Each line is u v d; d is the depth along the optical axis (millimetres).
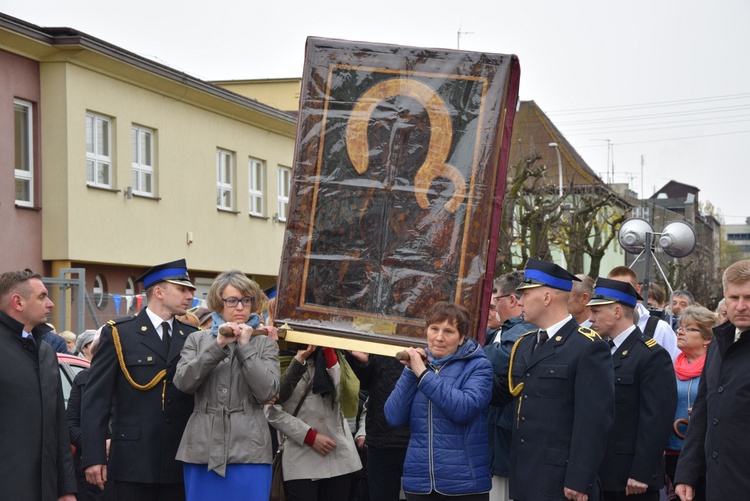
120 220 22391
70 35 20203
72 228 20656
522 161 33594
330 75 6934
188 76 24406
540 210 32781
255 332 6406
